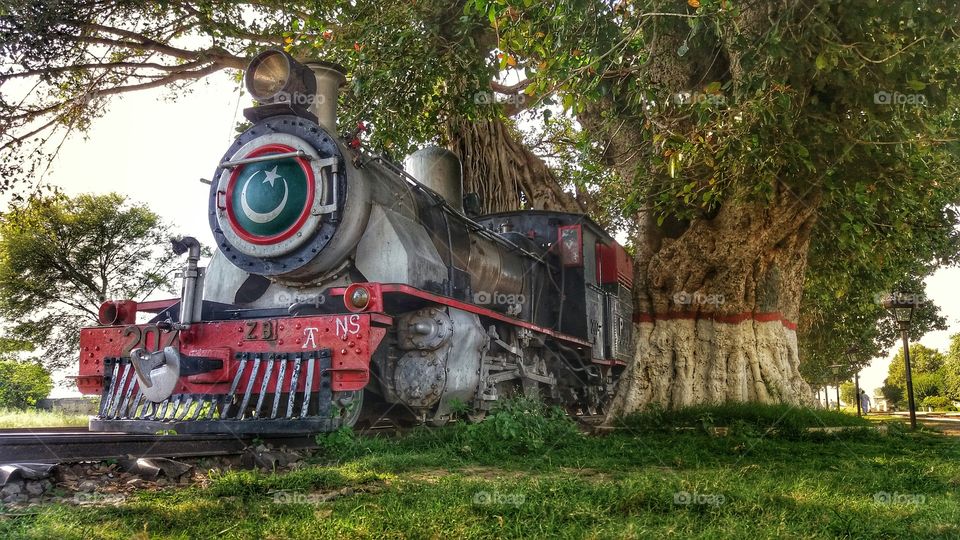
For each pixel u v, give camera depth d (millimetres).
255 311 7500
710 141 8016
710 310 9875
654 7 7059
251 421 6188
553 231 12773
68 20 12555
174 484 4730
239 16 14562
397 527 3328
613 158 11969
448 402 7969
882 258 11148
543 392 11469
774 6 7379
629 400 9914
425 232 8336
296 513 3670
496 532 3256
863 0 6863
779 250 9867
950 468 5738
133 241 27453
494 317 9062
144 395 6383
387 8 10859
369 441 6367
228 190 7648
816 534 3281
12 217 13867
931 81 7672
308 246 7254
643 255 10469
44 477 4230
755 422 8578
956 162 9602
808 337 20703
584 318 12102
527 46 8719
